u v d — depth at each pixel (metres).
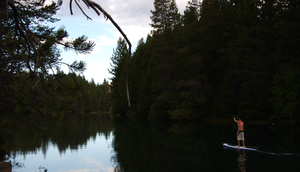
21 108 6.41
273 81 24.67
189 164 9.31
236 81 31.53
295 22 23.81
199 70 34.41
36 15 8.41
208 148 12.48
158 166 9.20
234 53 28.91
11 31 6.13
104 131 22.12
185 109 33.06
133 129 23.64
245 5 29.19
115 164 9.68
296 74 20.41
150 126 26.81
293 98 20.11
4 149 13.54
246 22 28.50
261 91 27.81
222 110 30.75
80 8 2.27
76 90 6.31
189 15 39.78
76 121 37.72
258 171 7.98
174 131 20.80
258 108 27.38
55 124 31.22
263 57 27.38
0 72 6.82
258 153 10.73
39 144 15.13
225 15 34.62
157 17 42.81
